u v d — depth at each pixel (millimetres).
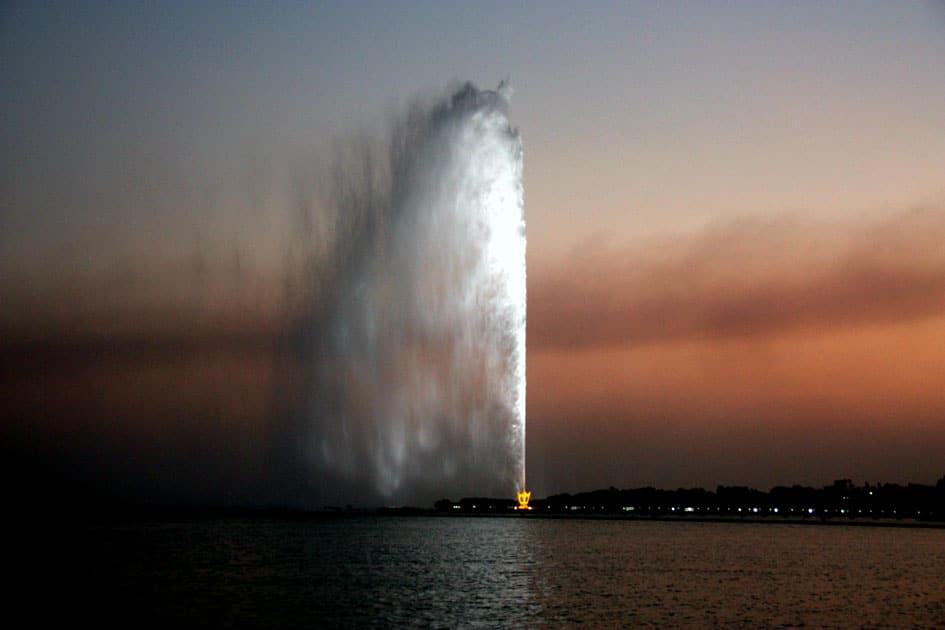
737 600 59344
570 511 188625
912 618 52844
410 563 81812
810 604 57906
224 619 51031
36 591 62219
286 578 69812
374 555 90125
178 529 138875
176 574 72688
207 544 104625
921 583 69500
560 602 57781
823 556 93375
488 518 176625
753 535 131375
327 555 89875
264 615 52406
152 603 56719
